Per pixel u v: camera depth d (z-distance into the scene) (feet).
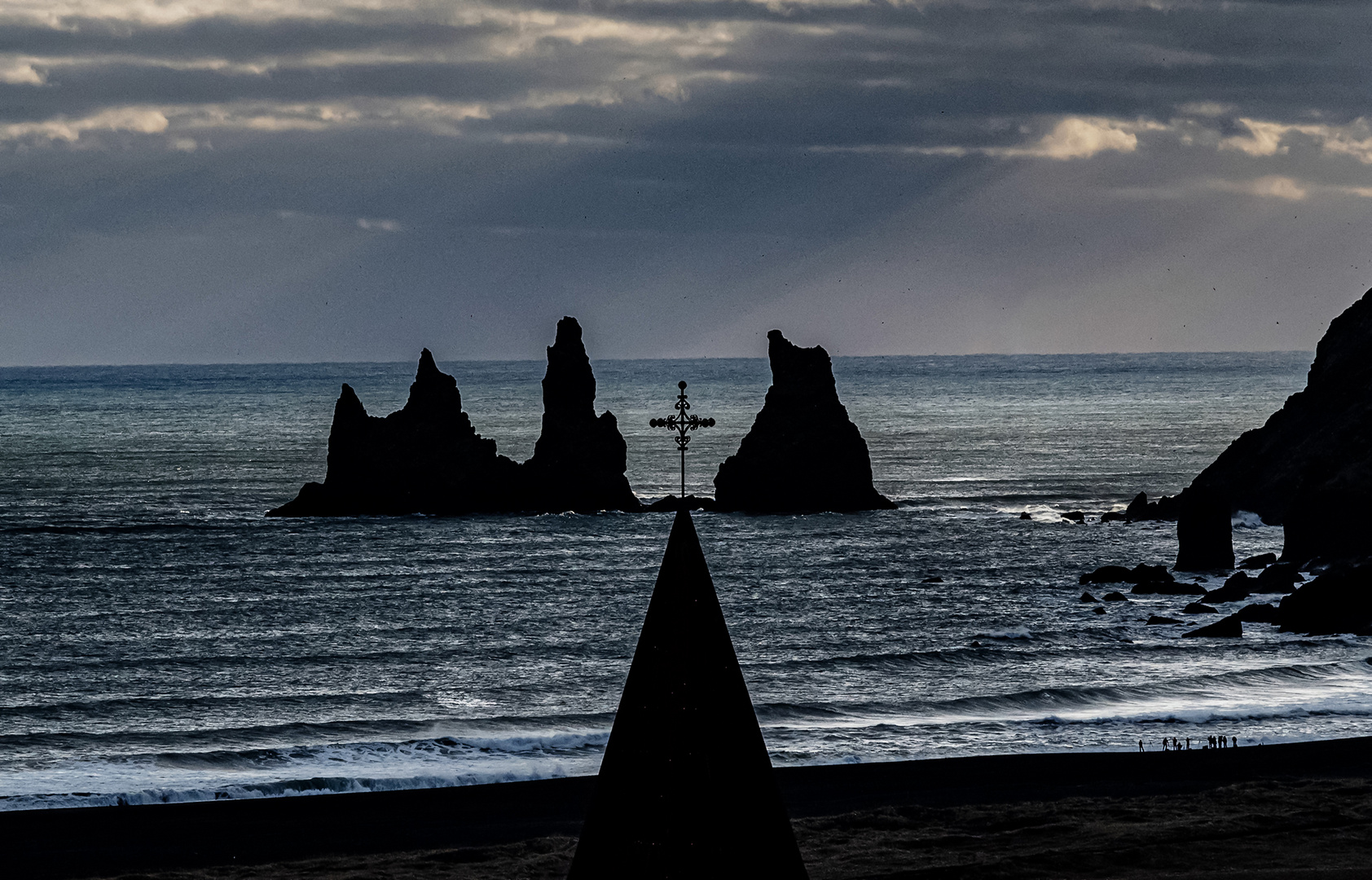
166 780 209.26
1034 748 223.92
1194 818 179.63
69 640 334.44
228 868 167.94
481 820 188.96
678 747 79.56
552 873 163.63
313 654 318.04
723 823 78.69
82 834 181.57
